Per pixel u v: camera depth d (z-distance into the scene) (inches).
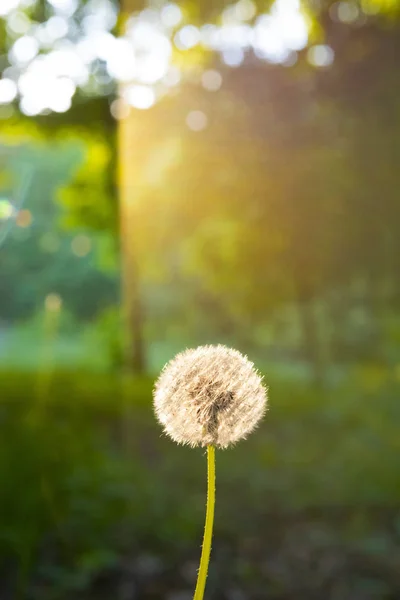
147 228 530.0
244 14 397.4
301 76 407.8
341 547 208.1
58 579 174.6
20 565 179.5
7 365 620.4
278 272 460.1
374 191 408.8
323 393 451.2
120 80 438.9
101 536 198.1
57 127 451.8
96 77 434.6
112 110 452.8
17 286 1074.7
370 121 399.5
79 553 187.5
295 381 524.4
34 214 582.6
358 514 234.4
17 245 1005.8
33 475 220.5
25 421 297.1
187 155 452.4
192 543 209.5
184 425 61.2
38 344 910.4
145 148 477.4
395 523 225.8
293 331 626.5
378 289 446.9
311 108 410.6
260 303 489.1
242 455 301.9
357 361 527.5
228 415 60.9
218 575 190.4
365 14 373.7
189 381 62.6
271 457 292.7
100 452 279.3
